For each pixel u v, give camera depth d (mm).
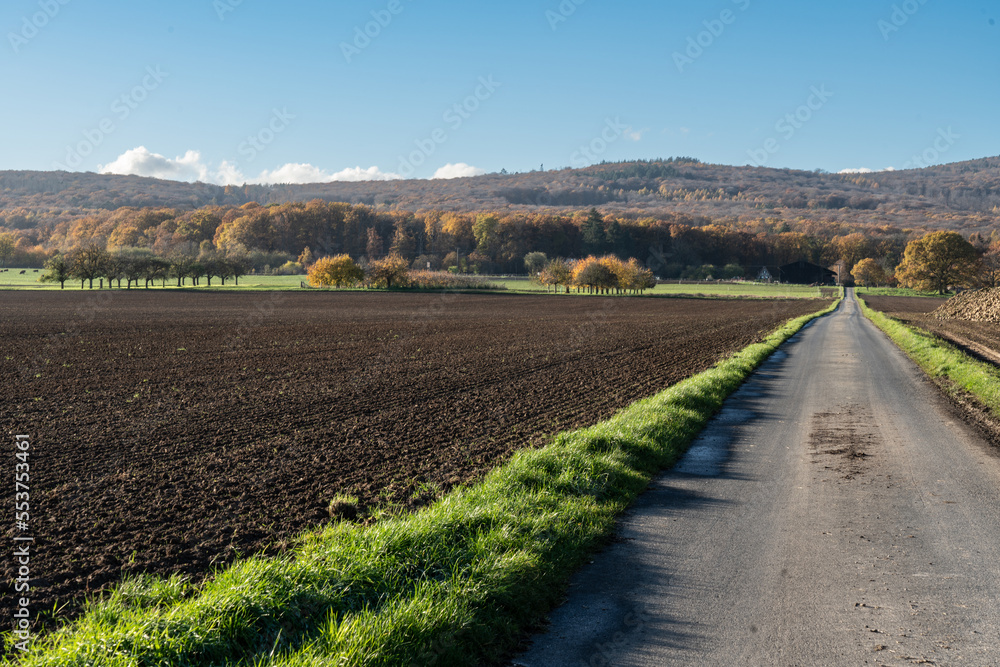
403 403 16234
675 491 9016
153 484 9219
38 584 5953
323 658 4242
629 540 7145
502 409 15398
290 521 7617
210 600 4754
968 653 4797
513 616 5332
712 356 27484
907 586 5941
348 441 12000
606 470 9242
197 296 83500
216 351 28672
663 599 5719
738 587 5938
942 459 10742
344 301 77750
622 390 18359
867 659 4715
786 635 5062
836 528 7484
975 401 16312
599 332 41094
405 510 7953
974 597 5715
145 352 28016
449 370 22844
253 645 4453
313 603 4980
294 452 11133
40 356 26266
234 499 8523
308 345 31656
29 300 70938
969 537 7188
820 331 42875
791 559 6574
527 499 7797
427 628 4738
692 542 7070
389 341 33969
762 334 40000
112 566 6375
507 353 28562
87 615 4949
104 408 15438
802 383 19703
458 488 8461
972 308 60094
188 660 4215
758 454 11141
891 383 19688
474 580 5566
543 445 11516
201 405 15883
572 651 4871
